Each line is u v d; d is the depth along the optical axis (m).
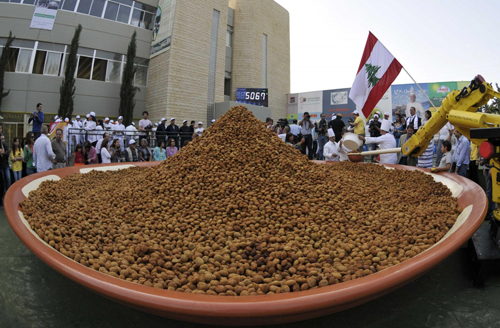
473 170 5.69
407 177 4.60
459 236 1.98
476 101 3.02
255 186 3.20
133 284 1.56
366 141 6.60
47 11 16.25
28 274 2.91
